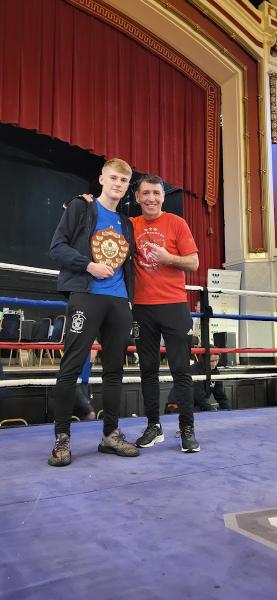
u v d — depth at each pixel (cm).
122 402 447
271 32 741
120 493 123
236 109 732
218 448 181
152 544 91
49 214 812
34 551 88
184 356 184
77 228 173
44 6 571
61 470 147
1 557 85
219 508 112
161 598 72
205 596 72
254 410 299
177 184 706
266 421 248
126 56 652
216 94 764
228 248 735
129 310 179
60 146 778
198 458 164
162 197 192
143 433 195
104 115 620
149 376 192
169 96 705
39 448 178
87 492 124
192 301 704
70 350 166
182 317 186
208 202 746
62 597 72
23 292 759
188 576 78
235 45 724
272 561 84
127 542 92
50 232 811
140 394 460
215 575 79
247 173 720
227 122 750
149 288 189
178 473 143
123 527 99
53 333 525
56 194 827
